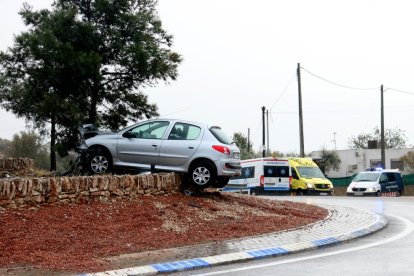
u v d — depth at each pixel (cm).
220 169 1433
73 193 1198
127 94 2103
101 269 820
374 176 3494
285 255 973
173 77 2073
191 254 945
